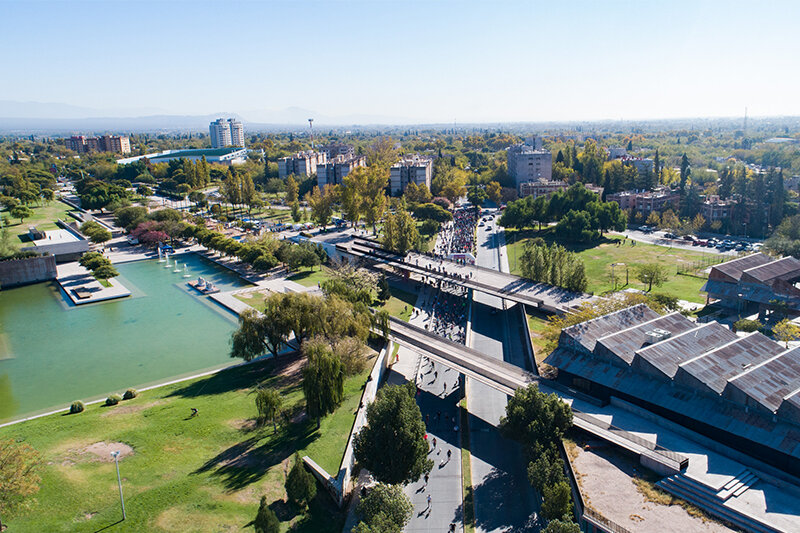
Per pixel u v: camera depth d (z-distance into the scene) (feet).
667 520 184.65
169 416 286.66
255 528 193.57
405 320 442.09
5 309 510.17
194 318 476.54
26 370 374.84
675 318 315.58
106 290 555.28
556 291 452.76
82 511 207.92
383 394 236.43
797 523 177.58
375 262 609.83
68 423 282.15
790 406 211.00
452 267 538.88
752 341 277.85
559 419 236.02
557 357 293.02
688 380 243.40
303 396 306.35
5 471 198.90
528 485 237.04
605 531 180.75
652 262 570.46
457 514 221.25
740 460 213.25
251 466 242.37
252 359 370.94
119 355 397.80
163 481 228.22
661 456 213.05
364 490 231.50
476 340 400.26
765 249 559.38
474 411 301.43
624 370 268.00
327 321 355.97
